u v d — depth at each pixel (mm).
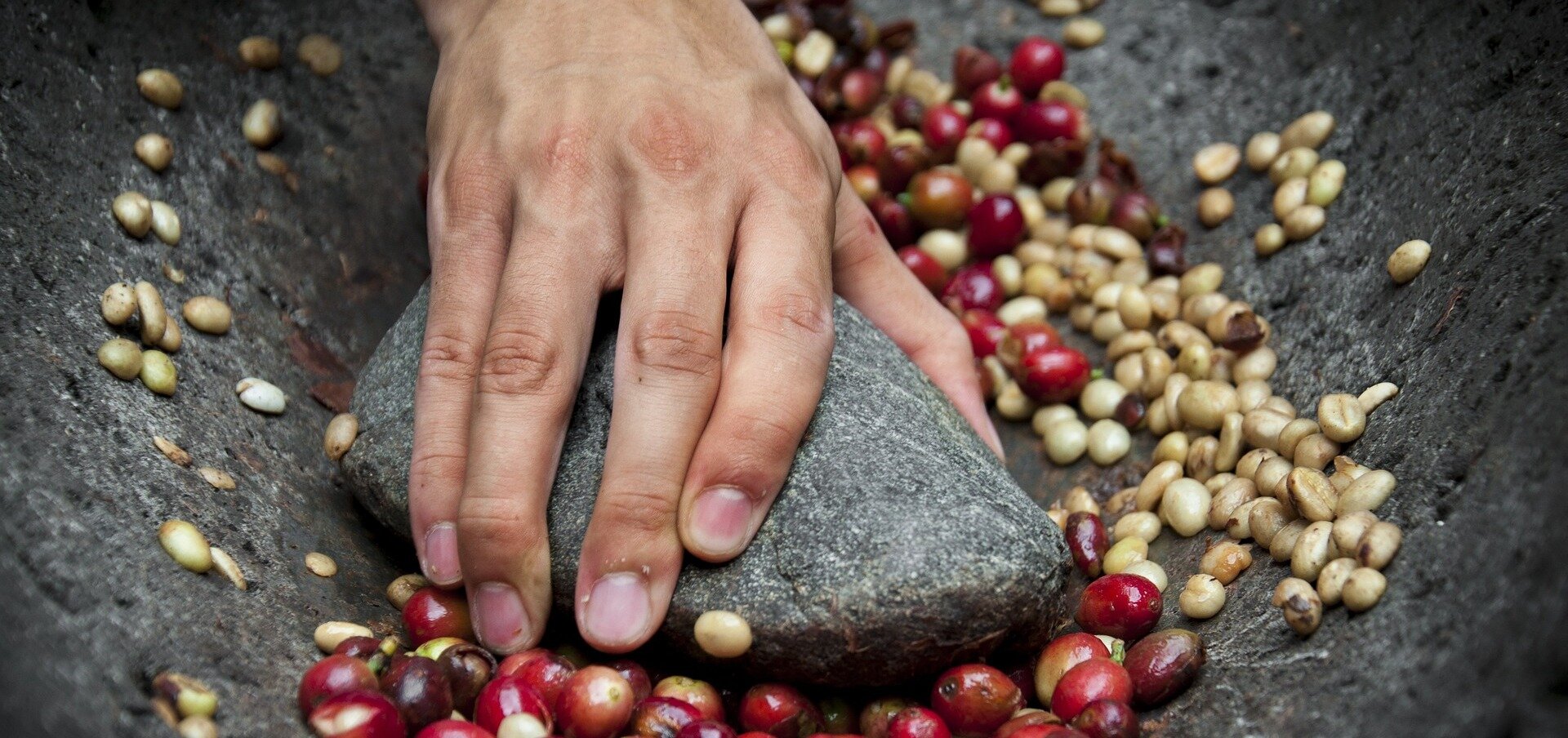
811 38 567
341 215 505
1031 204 542
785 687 376
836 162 449
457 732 355
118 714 331
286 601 388
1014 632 374
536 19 448
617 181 410
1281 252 489
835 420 395
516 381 380
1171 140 545
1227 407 450
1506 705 315
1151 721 377
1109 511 457
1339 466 400
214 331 446
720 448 374
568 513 385
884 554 367
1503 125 440
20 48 450
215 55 503
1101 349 510
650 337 381
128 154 464
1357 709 341
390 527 414
